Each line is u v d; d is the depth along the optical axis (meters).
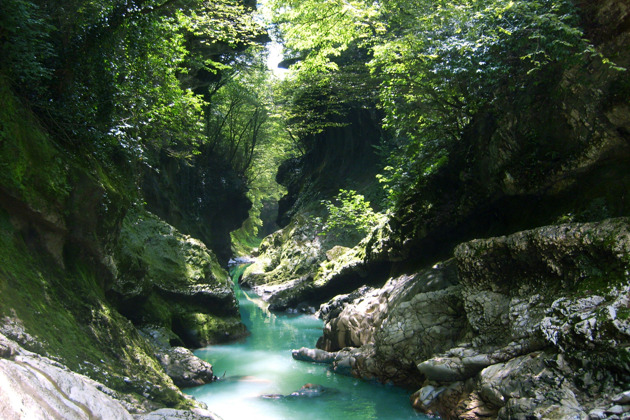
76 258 6.58
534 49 6.99
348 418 6.72
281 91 25.81
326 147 29.83
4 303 4.52
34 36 6.13
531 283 6.36
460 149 9.58
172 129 11.40
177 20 13.10
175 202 23.61
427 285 8.72
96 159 7.27
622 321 4.75
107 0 7.59
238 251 43.22
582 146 6.57
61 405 2.29
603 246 5.34
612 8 6.22
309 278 17.75
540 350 5.60
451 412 6.16
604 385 4.69
